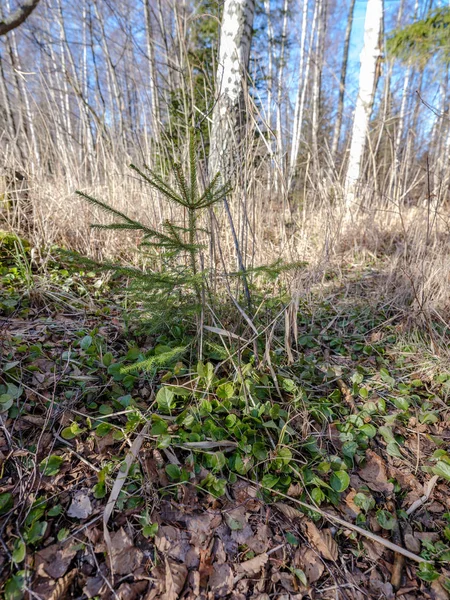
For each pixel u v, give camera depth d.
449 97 5.83
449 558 1.02
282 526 1.07
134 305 2.00
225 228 2.10
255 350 1.52
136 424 1.23
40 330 1.67
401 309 2.22
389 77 3.93
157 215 2.42
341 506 1.15
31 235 2.44
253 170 1.90
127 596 0.85
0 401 1.21
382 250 3.26
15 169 2.45
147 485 1.08
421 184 3.91
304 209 2.80
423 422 1.49
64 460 1.12
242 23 2.83
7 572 0.86
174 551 0.96
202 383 1.47
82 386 1.37
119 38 7.78
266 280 2.16
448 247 2.54
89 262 1.20
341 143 7.92
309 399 1.55
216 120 1.99
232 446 1.25
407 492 1.22
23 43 7.58
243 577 0.94
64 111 4.38
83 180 3.19
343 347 2.02
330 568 0.99
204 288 1.50
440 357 1.86
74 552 0.91
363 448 1.35
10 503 0.98
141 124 3.21
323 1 9.84
